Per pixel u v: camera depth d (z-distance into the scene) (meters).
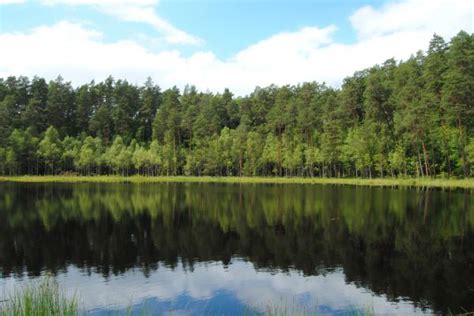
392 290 17.30
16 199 49.94
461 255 22.61
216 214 38.44
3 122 113.50
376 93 85.62
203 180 98.12
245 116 122.00
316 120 100.81
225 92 147.12
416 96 75.44
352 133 89.62
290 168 99.00
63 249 25.20
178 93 152.38
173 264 21.77
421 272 19.75
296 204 44.56
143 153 112.00
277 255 23.41
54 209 41.59
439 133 71.44
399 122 75.88
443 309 15.13
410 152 81.69
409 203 42.19
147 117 148.38
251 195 55.59
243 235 28.92
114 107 142.62
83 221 34.81
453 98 64.81
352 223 32.38
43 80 143.62
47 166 116.88
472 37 76.31
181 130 124.69
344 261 21.94
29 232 30.17
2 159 106.12
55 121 135.25
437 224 30.88
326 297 16.56
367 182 75.19
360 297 16.50
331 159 91.25
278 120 106.06
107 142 128.12
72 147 118.06
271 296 16.75
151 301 16.27
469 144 65.31
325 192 57.97
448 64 67.31
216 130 118.44
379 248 24.47
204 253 24.11
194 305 15.83
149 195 56.25
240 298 16.55
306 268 20.78
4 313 12.08
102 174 122.00
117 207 43.34
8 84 138.25
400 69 93.25
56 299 12.75
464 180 62.59
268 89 130.38
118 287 18.00
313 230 30.19
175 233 29.86
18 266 21.48
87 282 18.72
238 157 109.44
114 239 27.89
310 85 111.94
